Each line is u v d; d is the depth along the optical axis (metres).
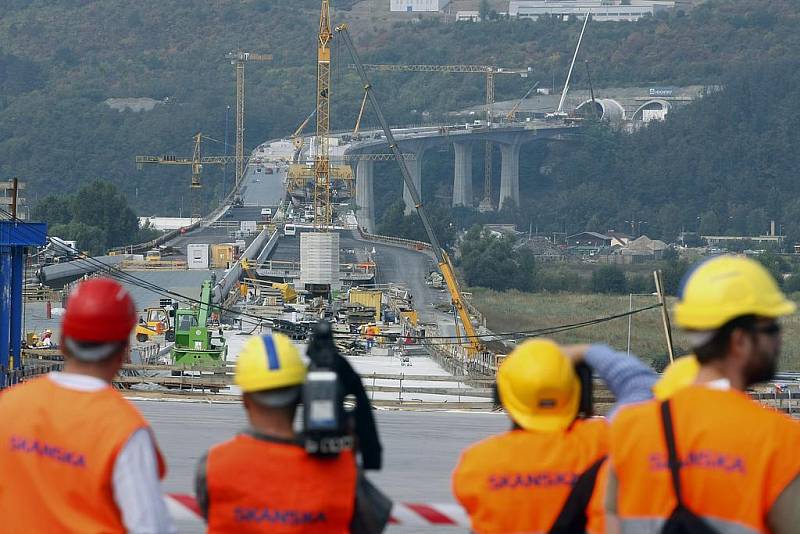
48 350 123.56
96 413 17.55
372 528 19.12
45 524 17.36
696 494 16.58
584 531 19.91
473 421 84.69
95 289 18.11
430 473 56.97
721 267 17.41
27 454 17.48
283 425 18.73
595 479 19.48
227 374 110.94
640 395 20.75
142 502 17.30
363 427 19.30
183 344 155.75
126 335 18.22
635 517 17.00
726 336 16.98
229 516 18.42
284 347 18.77
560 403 19.94
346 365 18.92
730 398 16.95
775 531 16.64
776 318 17.06
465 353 193.88
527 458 19.67
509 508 19.59
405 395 116.50
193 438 68.12
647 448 16.92
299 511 18.28
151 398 99.69
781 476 16.42
